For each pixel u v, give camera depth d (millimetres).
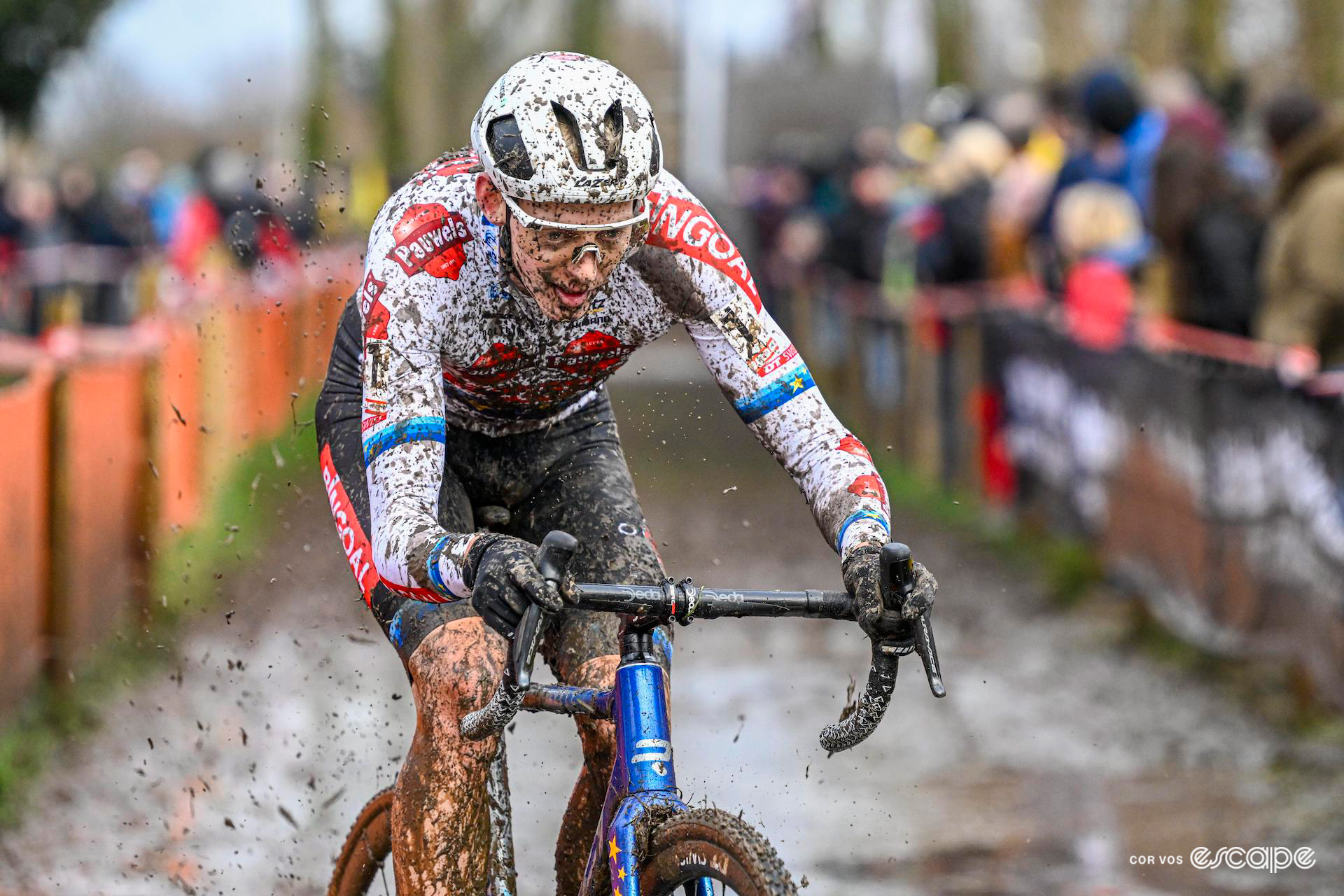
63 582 12750
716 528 20859
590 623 6531
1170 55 41719
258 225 8961
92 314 37688
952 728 12430
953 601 16766
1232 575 13484
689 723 12508
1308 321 13062
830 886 9258
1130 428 15789
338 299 9180
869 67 56812
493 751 6219
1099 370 16703
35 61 60812
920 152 27672
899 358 25391
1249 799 10625
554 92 5508
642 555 6633
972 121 24812
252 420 25156
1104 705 12953
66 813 10617
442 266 6008
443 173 6199
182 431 18328
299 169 8867
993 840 9961
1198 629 14117
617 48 54250
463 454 6848
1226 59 35125
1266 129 13742
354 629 15352
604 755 6359
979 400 21125
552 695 5910
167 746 12031
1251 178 18062
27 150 63125
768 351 6297
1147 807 10539
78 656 13148
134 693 13305
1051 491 18516
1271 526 12695
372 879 7297
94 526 13883
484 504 6914
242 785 11203
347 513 6320
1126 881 9266
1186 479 14352
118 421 14883
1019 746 11977
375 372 5973
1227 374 13398
